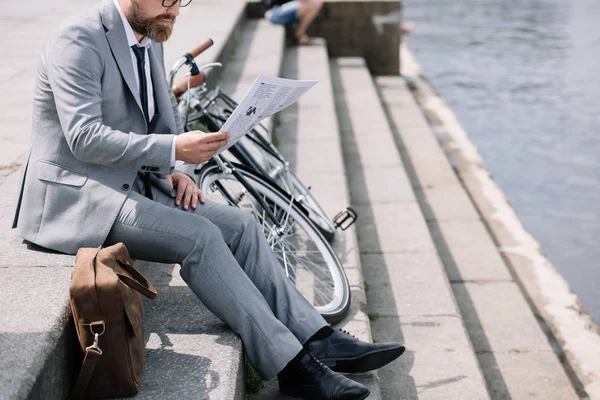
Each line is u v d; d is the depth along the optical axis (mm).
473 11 18625
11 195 3998
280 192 4082
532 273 5879
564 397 4223
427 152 8375
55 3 10578
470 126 9695
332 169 6145
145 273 3646
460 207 6863
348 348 3229
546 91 11234
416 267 5160
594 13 17672
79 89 2844
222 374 2785
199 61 6895
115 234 2990
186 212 3012
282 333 2975
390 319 4520
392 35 11883
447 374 3973
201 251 2932
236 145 4355
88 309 2525
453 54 13930
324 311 3736
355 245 4738
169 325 3143
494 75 12305
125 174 3018
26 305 2705
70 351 2654
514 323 4941
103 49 2910
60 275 2941
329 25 11852
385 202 6332
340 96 9711
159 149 2842
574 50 13891
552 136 9195
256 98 2881
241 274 2980
